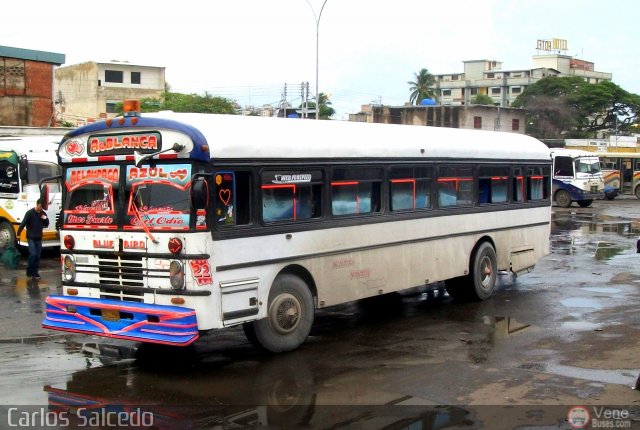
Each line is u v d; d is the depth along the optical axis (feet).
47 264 54.44
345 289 31.35
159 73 215.31
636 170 152.56
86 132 27.40
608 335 31.73
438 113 195.62
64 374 25.73
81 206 27.45
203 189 24.21
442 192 37.60
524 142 45.44
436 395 23.27
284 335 28.48
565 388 24.06
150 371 26.08
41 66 128.88
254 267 26.84
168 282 25.14
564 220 93.56
